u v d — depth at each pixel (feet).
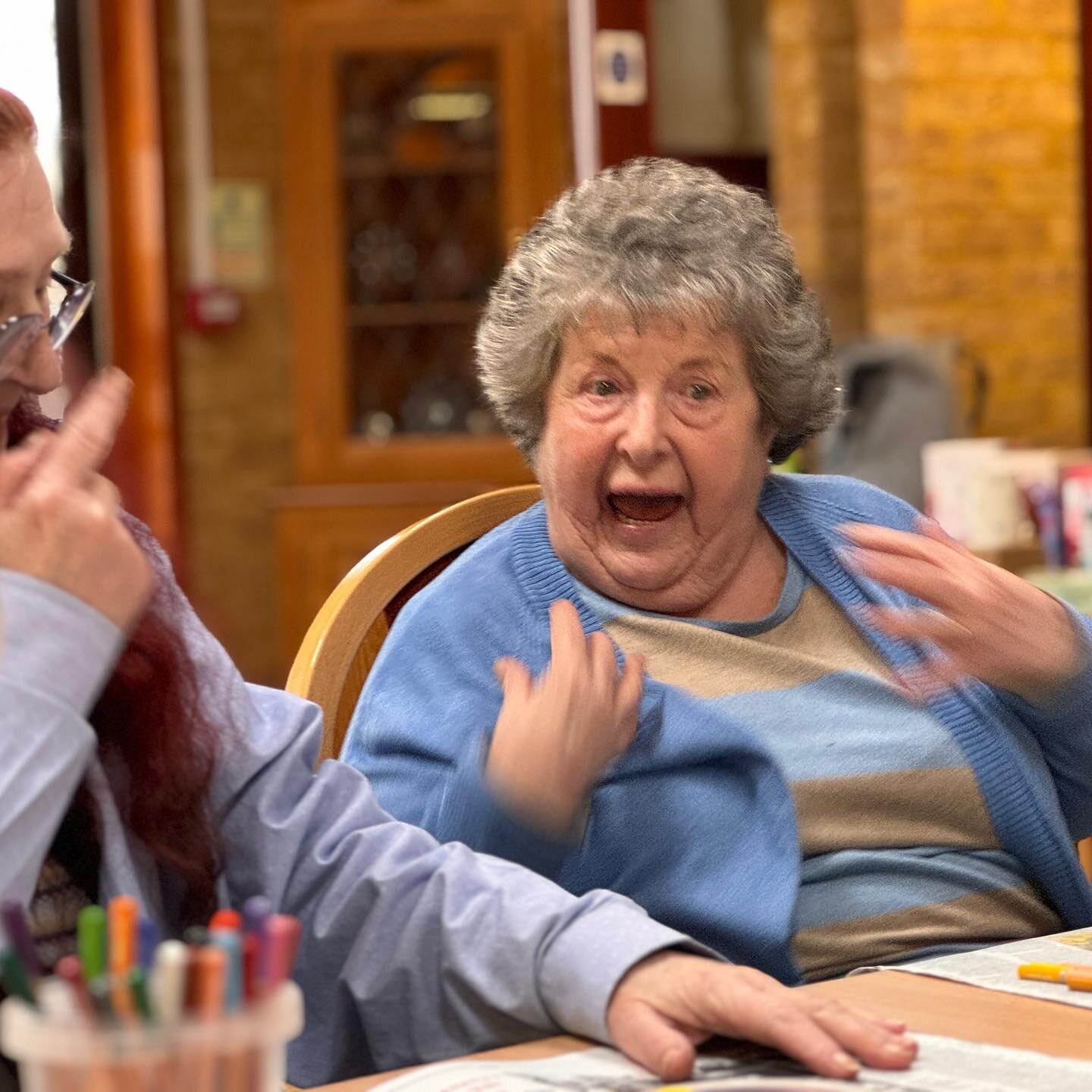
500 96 24.98
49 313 4.59
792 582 6.75
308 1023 5.05
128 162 25.50
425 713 6.16
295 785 5.17
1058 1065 4.13
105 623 3.93
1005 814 6.41
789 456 6.96
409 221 25.43
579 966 4.50
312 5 25.08
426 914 4.91
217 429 26.71
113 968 2.96
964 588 6.10
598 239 6.39
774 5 25.34
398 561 6.96
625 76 19.47
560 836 5.49
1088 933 5.50
